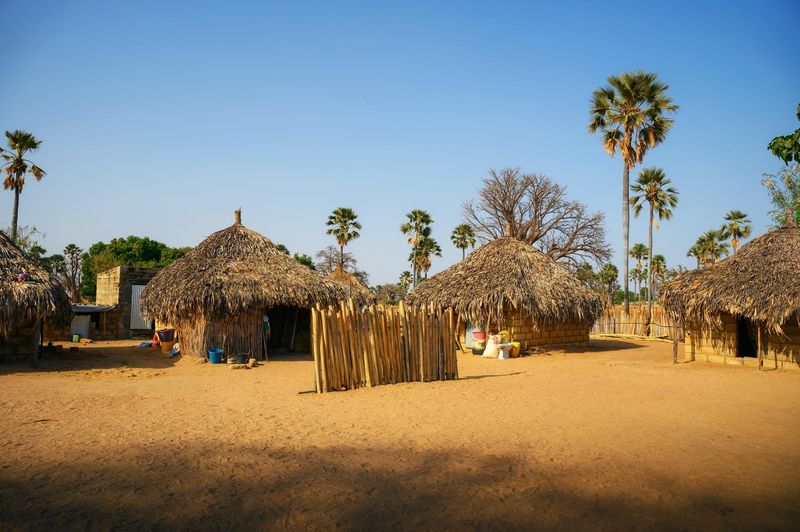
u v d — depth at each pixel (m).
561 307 22.44
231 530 4.46
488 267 23.55
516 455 6.72
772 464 6.41
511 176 44.53
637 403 10.34
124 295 31.02
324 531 4.48
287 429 7.99
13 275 16.44
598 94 35.78
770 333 16.70
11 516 4.64
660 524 4.72
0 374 14.52
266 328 20.08
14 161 37.28
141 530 4.41
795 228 17.78
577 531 4.56
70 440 7.19
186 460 6.31
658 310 32.75
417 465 6.27
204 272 19.66
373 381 12.38
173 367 17.23
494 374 15.27
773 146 10.46
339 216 53.25
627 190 35.19
